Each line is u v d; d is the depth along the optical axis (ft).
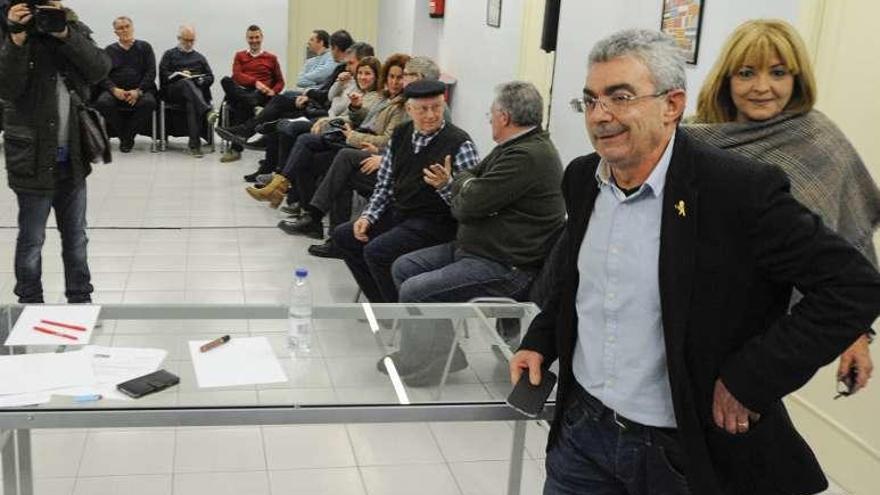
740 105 5.91
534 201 9.75
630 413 4.78
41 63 10.37
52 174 10.77
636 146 4.43
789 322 4.20
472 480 8.57
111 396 5.59
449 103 22.06
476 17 19.77
